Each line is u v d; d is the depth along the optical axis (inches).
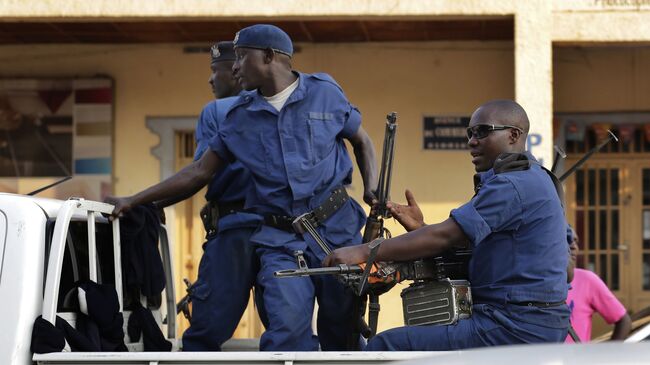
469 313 160.2
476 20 366.0
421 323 162.6
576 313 240.4
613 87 421.4
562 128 424.2
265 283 182.5
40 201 167.5
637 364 87.8
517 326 156.3
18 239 156.5
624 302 435.8
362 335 188.4
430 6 353.4
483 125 166.4
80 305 167.3
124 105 427.5
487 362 90.6
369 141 196.1
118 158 427.5
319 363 146.8
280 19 361.1
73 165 427.8
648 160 428.8
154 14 357.7
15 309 153.5
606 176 433.4
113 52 427.8
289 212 183.9
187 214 430.9
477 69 417.1
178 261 429.4
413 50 418.9
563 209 163.9
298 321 180.9
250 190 188.7
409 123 418.6
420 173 417.7
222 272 191.6
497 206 156.3
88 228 170.2
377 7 353.7
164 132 426.0
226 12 356.2
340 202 186.5
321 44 419.5
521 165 160.9
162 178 425.1
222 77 219.8
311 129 184.1
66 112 428.5
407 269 163.3
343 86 420.2
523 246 158.1
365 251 160.7
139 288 191.0
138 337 189.9
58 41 423.8
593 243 436.1
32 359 152.6
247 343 211.9
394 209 173.6
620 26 350.6
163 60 426.6
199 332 194.1
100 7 358.6
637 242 433.7
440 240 157.5
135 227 186.9
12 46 430.0
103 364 149.6
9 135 430.3
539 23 351.6
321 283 187.6
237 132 185.9
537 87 350.3
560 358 90.0
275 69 183.9
